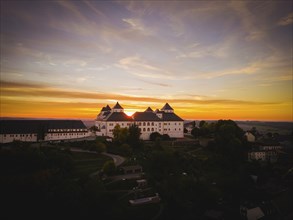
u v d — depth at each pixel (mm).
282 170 127500
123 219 70188
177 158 123625
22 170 83250
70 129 158000
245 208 80500
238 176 113500
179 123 188625
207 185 95375
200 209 82125
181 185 92688
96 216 69375
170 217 74438
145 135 179125
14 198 68625
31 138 143000
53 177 78000
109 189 85688
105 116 188375
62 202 67125
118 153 127438
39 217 64125
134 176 98188
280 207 86312
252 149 158125
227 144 140875
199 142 164375
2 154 87438
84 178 83000
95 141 143125
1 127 137000
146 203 79875
